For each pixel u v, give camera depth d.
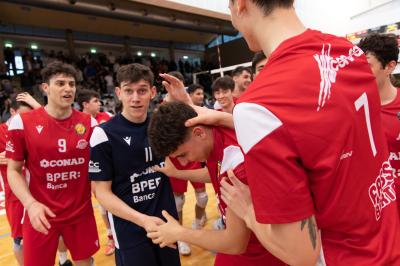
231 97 2.99
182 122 0.88
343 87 0.60
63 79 1.85
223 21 11.76
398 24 3.23
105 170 1.43
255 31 0.66
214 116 0.92
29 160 1.82
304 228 0.53
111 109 10.16
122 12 9.33
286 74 0.56
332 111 0.56
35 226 1.52
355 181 0.59
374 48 1.28
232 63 15.87
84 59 12.17
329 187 0.56
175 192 2.75
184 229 0.97
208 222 3.31
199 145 0.91
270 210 0.53
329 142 0.55
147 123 1.54
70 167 1.88
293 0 0.64
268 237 0.59
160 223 1.21
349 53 0.65
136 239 1.49
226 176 0.83
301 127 0.53
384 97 1.35
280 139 0.52
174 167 1.40
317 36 0.64
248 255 1.07
